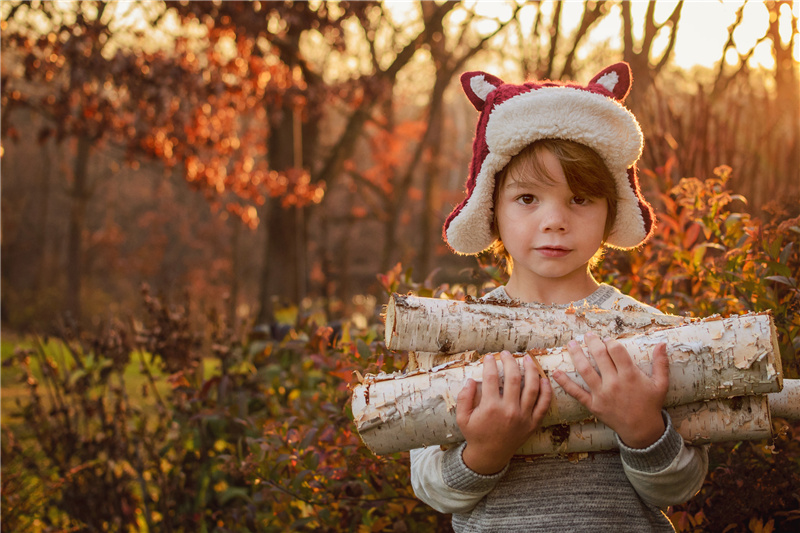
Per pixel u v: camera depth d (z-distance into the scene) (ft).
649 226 4.58
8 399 14.29
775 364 3.51
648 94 10.43
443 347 3.87
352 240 87.45
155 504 9.60
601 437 3.76
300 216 36.35
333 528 7.05
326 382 8.05
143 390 9.72
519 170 4.05
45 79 27.37
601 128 3.99
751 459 5.70
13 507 9.30
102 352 9.66
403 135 56.54
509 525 3.83
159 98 24.20
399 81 51.49
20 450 9.86
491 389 3.58
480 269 7.35
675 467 3.57
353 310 54.95
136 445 9.29
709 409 3.71
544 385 3.57
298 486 6.39
